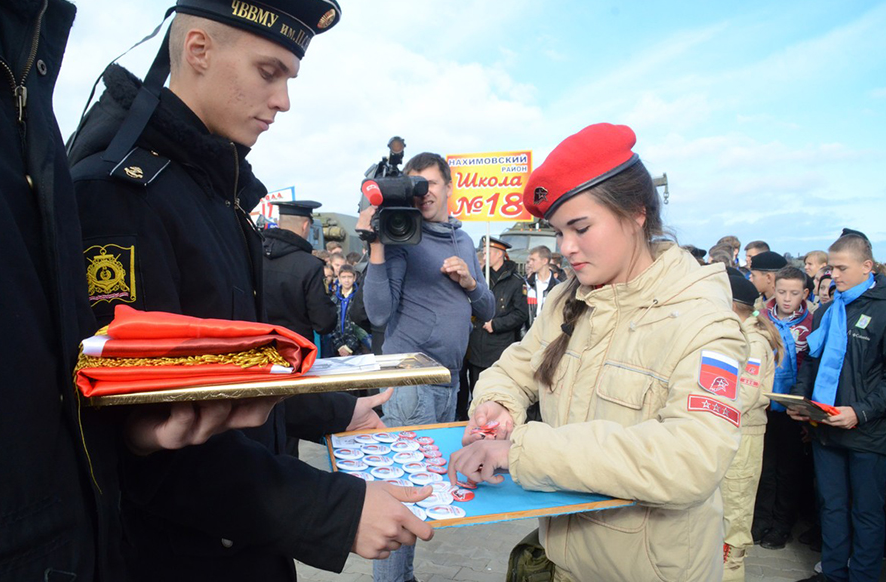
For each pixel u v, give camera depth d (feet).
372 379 2.56
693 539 4.12
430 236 9.85
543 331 5.38
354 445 4.81
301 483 3.41
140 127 3.54
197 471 3.22
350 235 44.98
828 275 15.72
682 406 3.74
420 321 9.75
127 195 3.30
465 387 18.94
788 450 13.03
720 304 4.05
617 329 4.49
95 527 2.43
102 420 2.61
